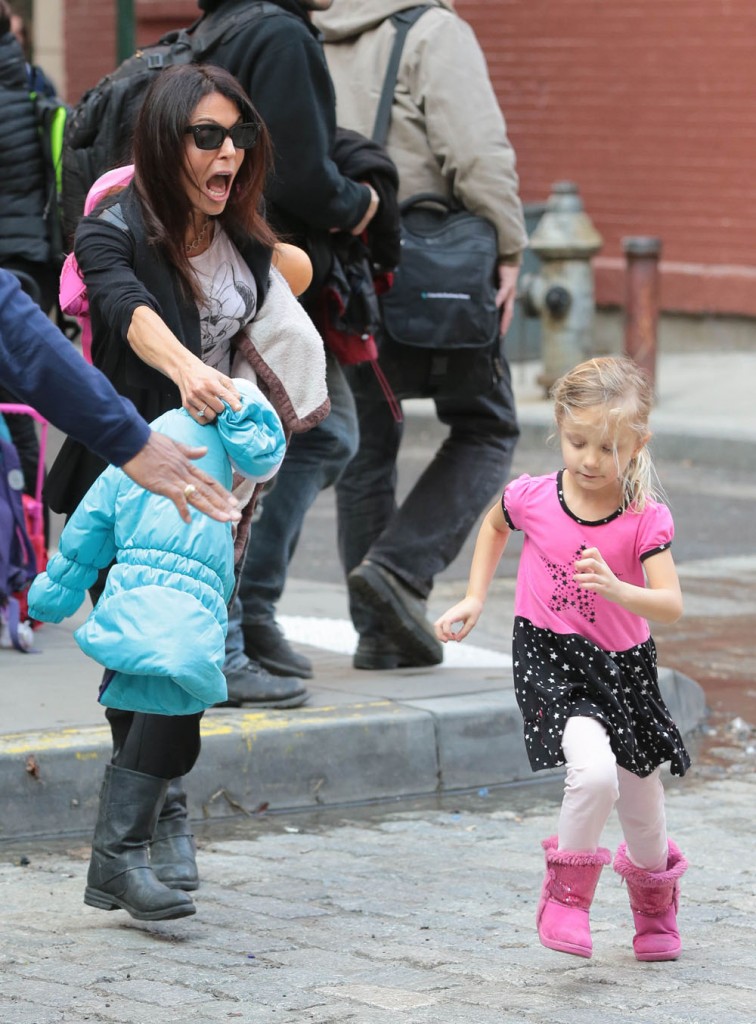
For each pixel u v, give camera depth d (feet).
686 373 155.12
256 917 40.16
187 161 38.01
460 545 60.80
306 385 41.14
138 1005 34.06
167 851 40.32
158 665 35.01
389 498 63.05
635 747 36.70
